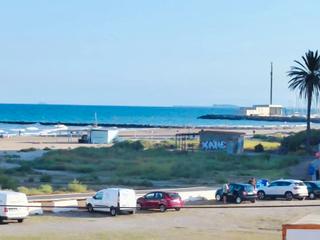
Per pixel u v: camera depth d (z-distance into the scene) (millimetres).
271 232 49906
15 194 52625
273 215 60500
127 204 59969
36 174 101500
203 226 52969
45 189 77688
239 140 145625
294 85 147250
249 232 49719
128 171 106812
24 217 52906
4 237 44250
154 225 53125
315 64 145000
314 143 146875
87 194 75188
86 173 106438
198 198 73375
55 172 106625
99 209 59938
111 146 165375
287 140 150750
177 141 173875
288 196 75375
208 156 135625
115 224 53156
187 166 111750
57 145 173125
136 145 160875
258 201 74562
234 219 57656
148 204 63531
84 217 57469
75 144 179000
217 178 99188
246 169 115250
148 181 93688
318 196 77438
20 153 143500
